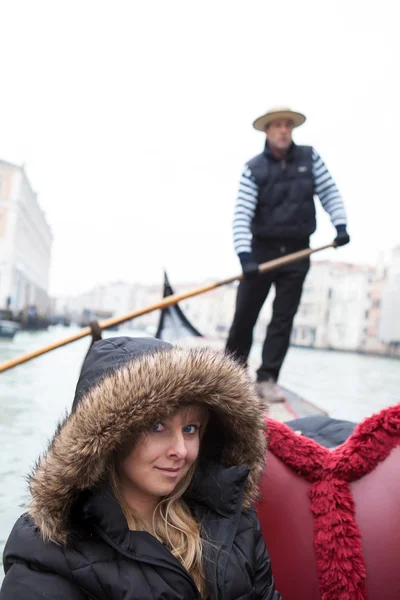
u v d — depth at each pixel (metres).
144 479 1.30
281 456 1.61
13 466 3.75
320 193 3.50
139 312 3.42
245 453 1.46
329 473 1.58
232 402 1.35
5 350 16.34
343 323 53.97
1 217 43.41
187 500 1.47
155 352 1.29
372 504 1.55
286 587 1.54
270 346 3.50
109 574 1.19
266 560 1.42
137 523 1.35
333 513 1.53
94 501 1.20
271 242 3.46
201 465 1.47
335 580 1.50
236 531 1.40
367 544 1.52
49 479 1.18
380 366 25.55
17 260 45.78
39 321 41.94
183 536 1.36
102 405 1.18
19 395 6.80
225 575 1.31
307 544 1.55
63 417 1.30
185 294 3.44
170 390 1.21
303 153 3.45
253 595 1.35
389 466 1.58
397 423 1.58
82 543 1.22
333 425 2.00
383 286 50.84
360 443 1.58
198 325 76.44
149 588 1.20
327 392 9.23
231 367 1.35
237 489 1.39
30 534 1.21
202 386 1.27
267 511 1.58
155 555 1.23
